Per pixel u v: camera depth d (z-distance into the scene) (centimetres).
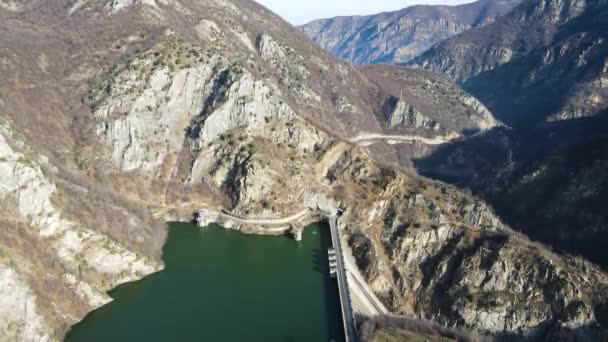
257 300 15188
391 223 19162
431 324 14612
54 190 15312
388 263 17800
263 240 19100
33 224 13800
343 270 16962
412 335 13562
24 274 12338
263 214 19875
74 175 17925
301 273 17012
